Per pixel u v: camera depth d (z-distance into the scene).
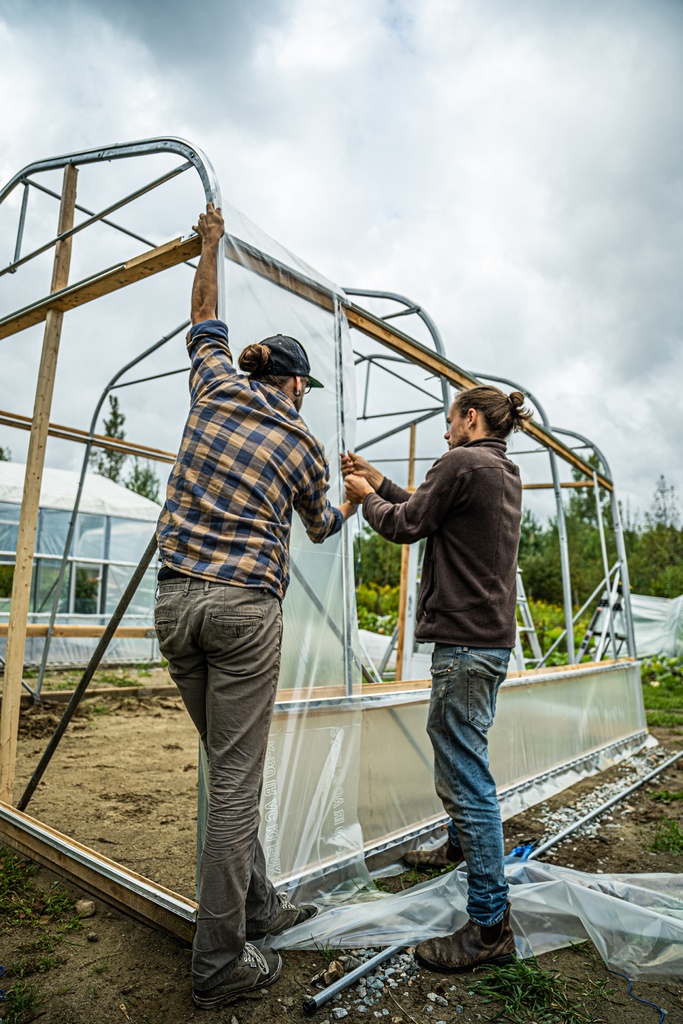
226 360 2.05
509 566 2.14
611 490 6.67
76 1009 1.73
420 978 1.92
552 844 3.16
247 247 2.41
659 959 2.01
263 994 1.80
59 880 2.51
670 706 8.39
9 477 9.38
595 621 6.53
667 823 3.57
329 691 2.59
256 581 1.78
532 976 1.86
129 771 4.23
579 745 4.84
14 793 3.64
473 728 2.04
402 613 6.17
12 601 3.03
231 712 1.77
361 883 2.50
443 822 3.20
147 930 2.16
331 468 2.75
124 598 2.60
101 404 5.92
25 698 6.32
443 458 2.15
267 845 2.21
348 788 2.56
